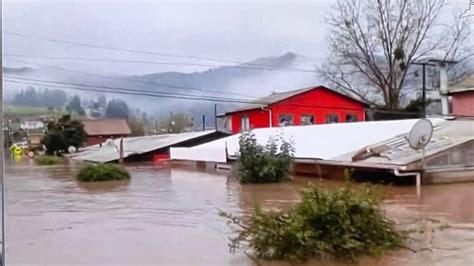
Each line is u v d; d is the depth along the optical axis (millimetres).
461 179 13336
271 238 5090
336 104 30125
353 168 13828
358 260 5020
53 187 14469
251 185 14102
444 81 25688
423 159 12484
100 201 10852
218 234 6727
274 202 10281
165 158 29625
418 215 8125
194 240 6336
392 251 5328
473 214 8188
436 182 13156
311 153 16125
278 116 29516
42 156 32062
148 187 14031
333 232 4992
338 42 30625
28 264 5227
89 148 35906
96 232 7055
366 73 29656
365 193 5312
